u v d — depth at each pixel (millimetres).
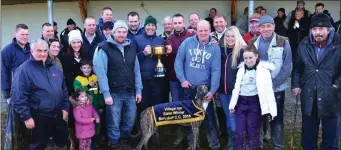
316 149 3809
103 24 4637
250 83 3631
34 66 3375
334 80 3494
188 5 9430
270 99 3533
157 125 3947
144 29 4391
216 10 9180
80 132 3904
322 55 3457
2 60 3973
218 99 4195
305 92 3584
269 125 4293
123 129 4250
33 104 3400
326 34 3365
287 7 9203
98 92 4117
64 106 3676
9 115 3461
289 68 3639
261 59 3734
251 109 3668
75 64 4020
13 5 9383
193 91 3998
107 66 3930
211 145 4258
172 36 4363
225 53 3932
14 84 3334
